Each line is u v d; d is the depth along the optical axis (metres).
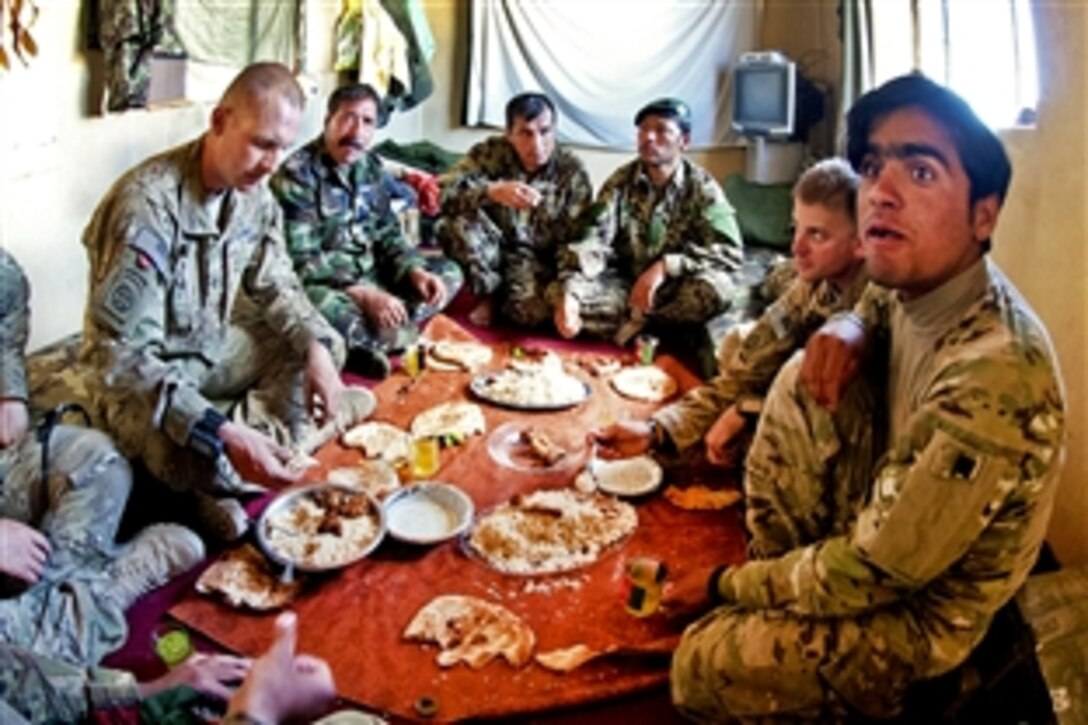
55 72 3.10
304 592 2.13
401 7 5.64
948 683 1.80
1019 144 2.48
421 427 2.92
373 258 3.85
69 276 3.32
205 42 3.91
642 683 1.89
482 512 2.45
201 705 1.62
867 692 1.62
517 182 3.96
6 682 1.50
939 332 1.58
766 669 1.66
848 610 1.57
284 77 2.26
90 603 1.88
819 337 1.79
